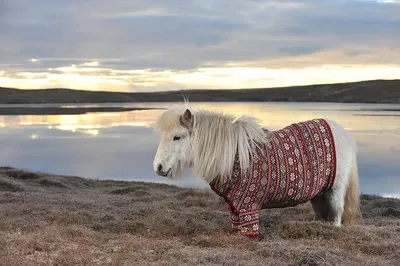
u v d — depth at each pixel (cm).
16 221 747
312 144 655
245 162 620
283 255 543
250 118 652
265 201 636
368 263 521
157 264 514
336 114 9988
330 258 528
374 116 8906
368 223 788
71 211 861
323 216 720
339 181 679
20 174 1579
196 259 527
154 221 754
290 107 16462
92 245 608
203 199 1035
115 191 1352
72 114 12888
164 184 1619
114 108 19750
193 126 638
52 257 550
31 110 16788
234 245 597
